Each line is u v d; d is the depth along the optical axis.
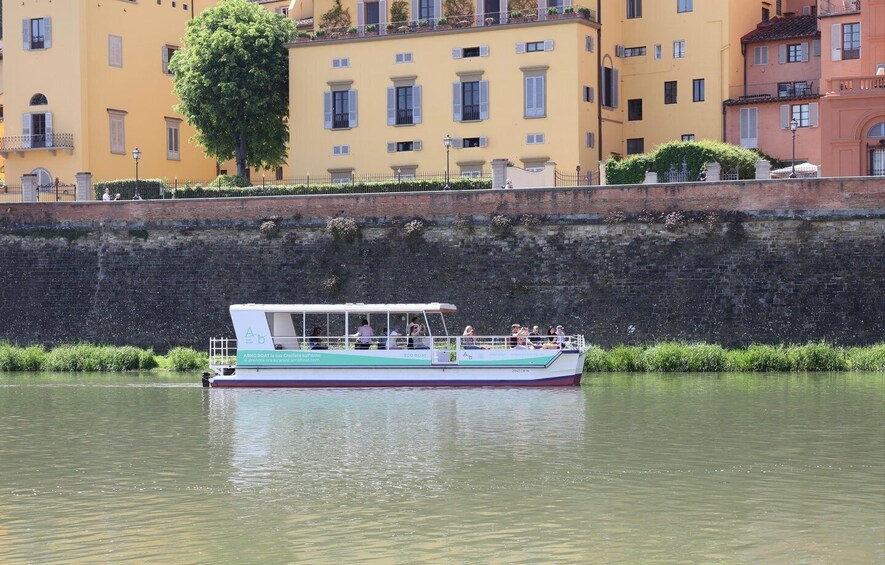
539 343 64.81
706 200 69.88
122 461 44.09
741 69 93.50
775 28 93.88
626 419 50.91
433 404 56.19
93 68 100.44
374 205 75.19
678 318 69.75
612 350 67.69
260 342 62.38
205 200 77.75
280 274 76.25
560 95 87.12
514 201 72.94
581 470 41.56
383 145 91.56
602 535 33.91
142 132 104.31
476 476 40.88
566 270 71.69
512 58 88.31
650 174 75.25
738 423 49.53
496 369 61.22
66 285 79.44
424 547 32.97
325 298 75.31
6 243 80.50
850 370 64.75
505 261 72.75
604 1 91.75
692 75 92.88
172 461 43.97
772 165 90.12
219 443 47.31
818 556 31.97
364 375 61.88
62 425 51.50
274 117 95.12
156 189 90.06
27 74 101.00
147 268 78.38
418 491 38.94
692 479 40.09
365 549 32.88
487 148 89.00
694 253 69.75
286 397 59.16
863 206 67.38
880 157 81.31
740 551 32.44
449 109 89.94
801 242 68.19
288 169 106.06
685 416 51.28
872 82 81.25
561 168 87.06
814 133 89.50
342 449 45.78
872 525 34.66
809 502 37.09
